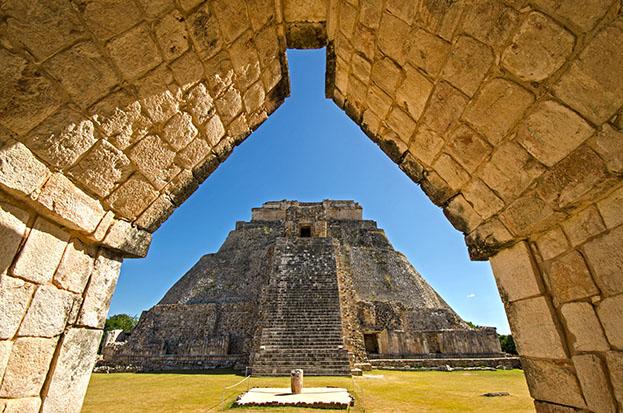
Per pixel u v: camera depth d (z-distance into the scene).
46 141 2.11
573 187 2.06
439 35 2.23
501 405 6.84
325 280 19.30
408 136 3.33
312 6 3.01
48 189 2.22
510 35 1.88
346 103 4.01
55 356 2.47
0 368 2.03
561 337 2.31
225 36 2.70
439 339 17.55
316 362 12.79
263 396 7.63
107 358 18.03
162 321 20.70
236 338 18.69
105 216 2.78
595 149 1.88
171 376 13.07
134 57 2.25
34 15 1.77
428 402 7.17
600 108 1.75
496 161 2.54
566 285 2.29
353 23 2.83
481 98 2.31
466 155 2.76
